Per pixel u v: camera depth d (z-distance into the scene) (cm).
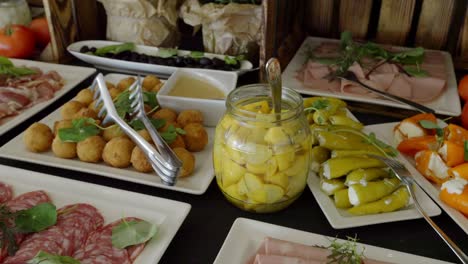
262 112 71
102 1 130
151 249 65
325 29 147
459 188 72
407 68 117
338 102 95
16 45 128
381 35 141
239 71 116
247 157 68
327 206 73
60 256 60
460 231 72
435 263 63
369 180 75
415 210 73
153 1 127
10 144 88
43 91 107
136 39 132
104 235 67
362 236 71
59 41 130
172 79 100
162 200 74
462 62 134
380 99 105
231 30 124
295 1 135
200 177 81
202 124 96
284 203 73
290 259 60
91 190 77
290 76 117
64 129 84
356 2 139
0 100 99
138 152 79
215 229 73
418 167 82
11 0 137
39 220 67
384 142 90
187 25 147
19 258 62
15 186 78
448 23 133
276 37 121
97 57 121
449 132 84
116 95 100
